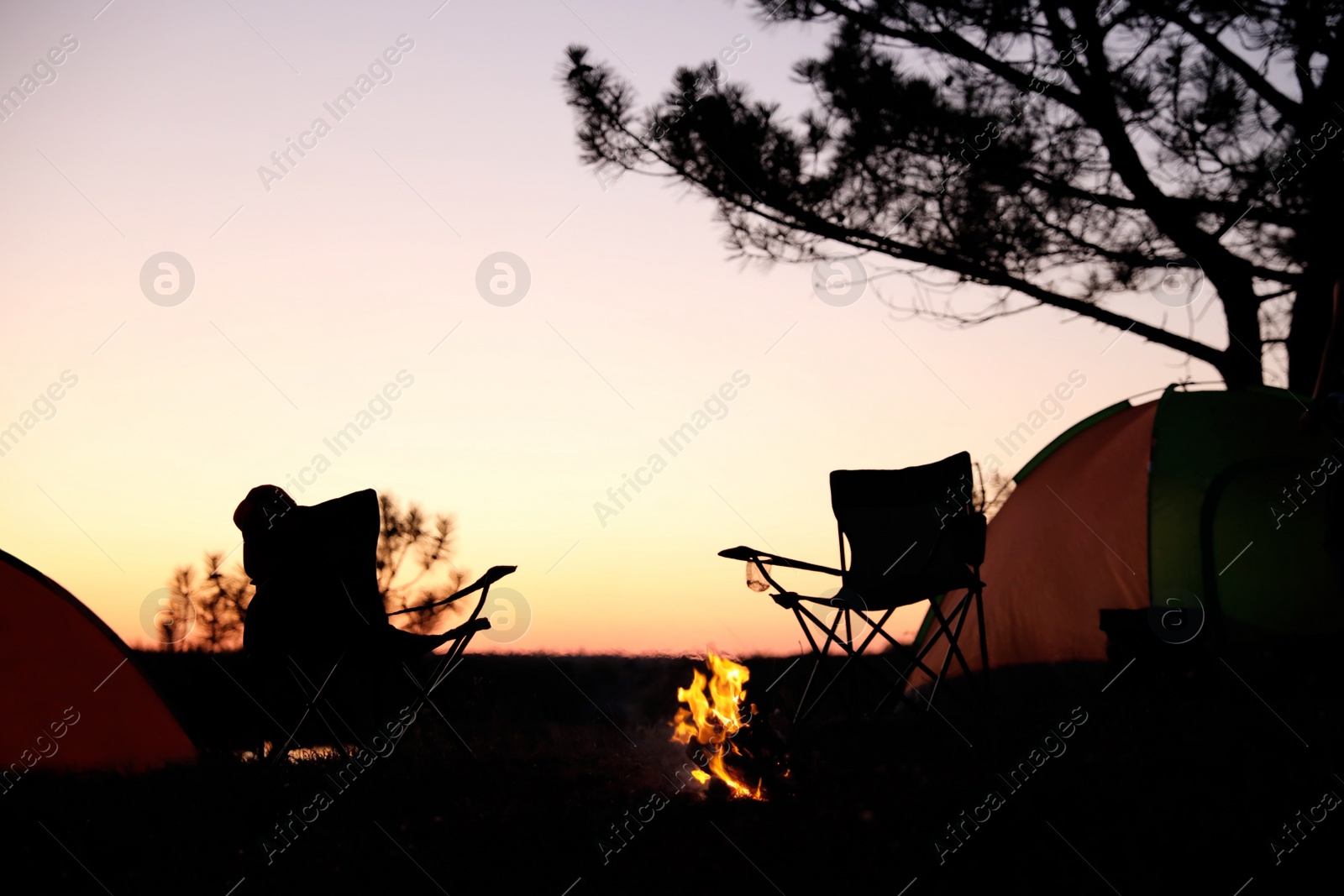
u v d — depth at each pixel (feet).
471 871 7.61
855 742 11.67
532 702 17.83
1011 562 17.12
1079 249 21.76
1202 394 15.79
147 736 14.38
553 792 9.60
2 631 13.78
